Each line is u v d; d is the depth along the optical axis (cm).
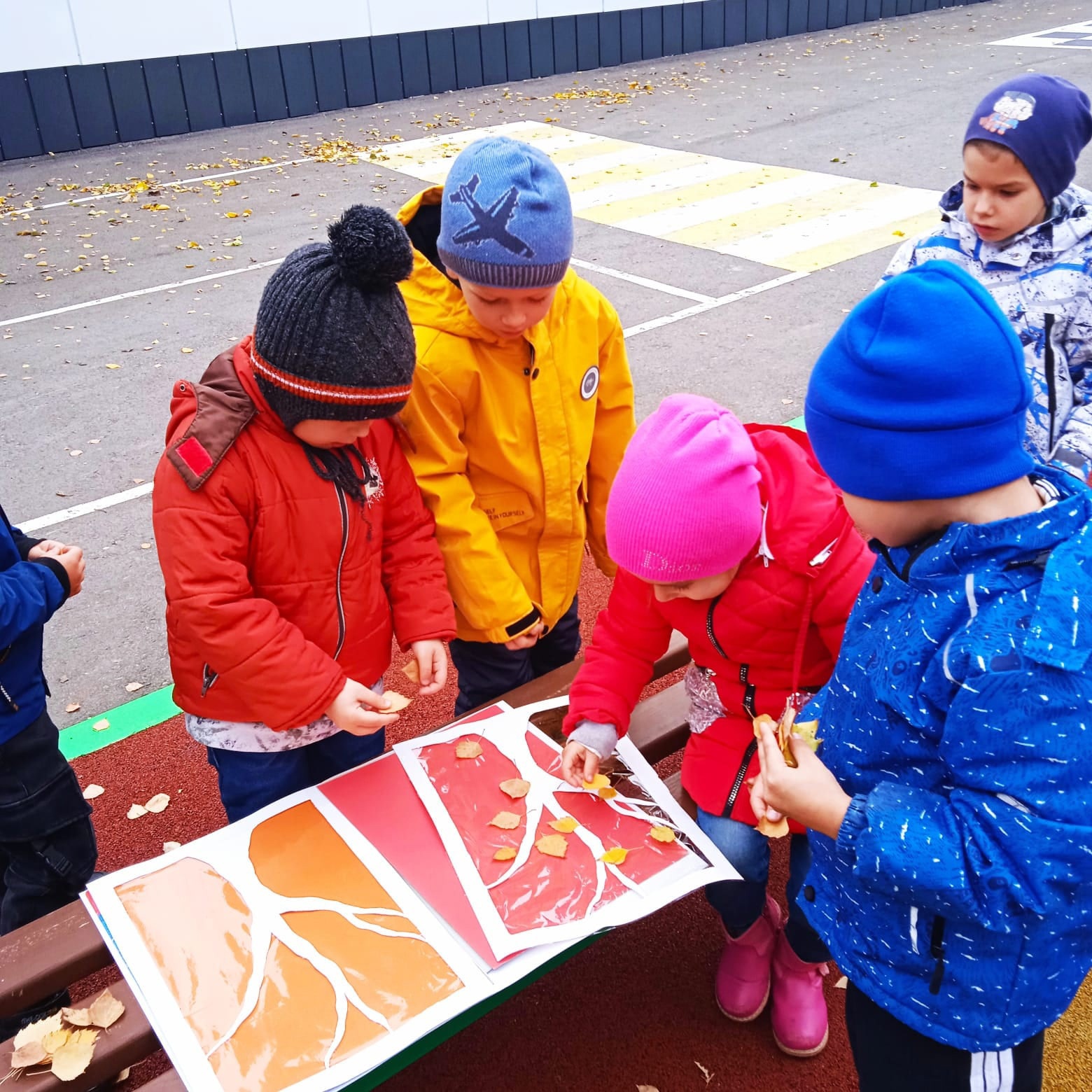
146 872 177
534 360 226
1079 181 917
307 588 202
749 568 178
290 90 1369
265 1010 151
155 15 1245
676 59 1670
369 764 202
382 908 168
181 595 186
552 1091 210
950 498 124
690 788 204
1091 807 119
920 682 129
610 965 239
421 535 221
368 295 174
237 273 820
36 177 1137
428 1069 216
